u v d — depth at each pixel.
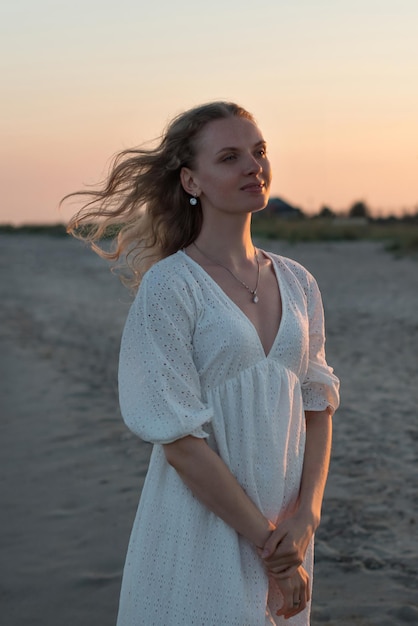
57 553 4.66
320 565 4.38
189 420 2.20
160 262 2.38
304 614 2.44
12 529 5.03
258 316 2.40
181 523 2.29
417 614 3.83
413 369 9.84
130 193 2.59
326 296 18.83
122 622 2.38
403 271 25.16
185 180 2.46
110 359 10.95
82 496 5.57
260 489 2.31
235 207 2.37
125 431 7.18
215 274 2.38
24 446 6.79
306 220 59.47
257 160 2.40
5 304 18.98
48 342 12.66
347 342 12.17
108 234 2.78
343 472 5.89
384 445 6.53
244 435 2.29
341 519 5.00
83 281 25.48
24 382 9.41
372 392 8.56
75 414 7.83
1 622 3.90
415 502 5.25
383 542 4.65
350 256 32.97
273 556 2.24
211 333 2.29
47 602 4.09
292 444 2.39
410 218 57.31
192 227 2.54
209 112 2.41
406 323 14.02
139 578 2.32
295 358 2.40
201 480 2.21
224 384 2.30
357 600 3.99
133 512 5.25
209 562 2.25
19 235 70.88
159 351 2.26
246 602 2.24
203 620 2.23
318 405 2.55
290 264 2.58
